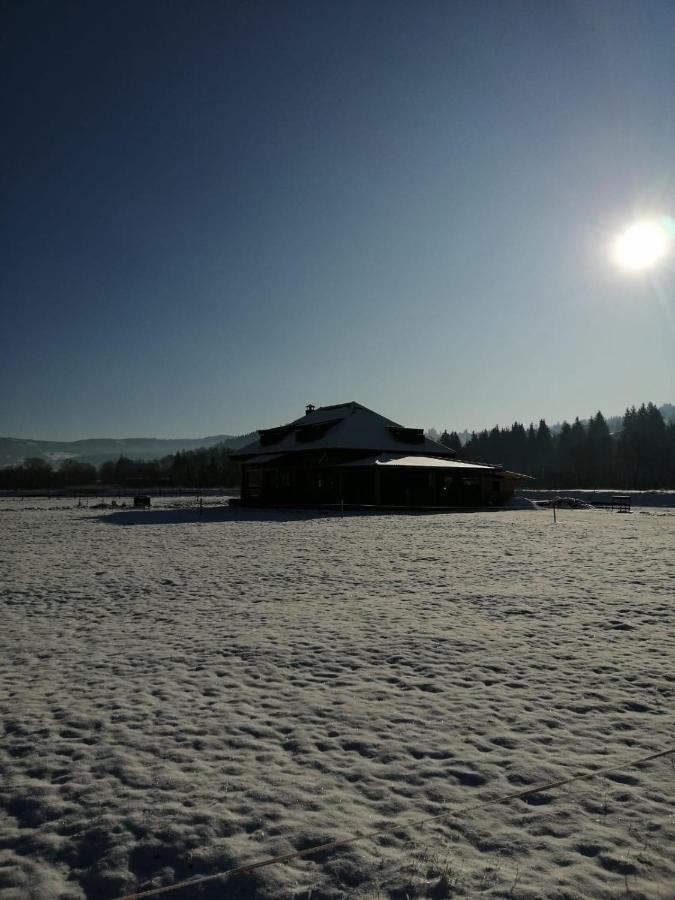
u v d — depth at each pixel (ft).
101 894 10.86
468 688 21.15
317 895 10.70
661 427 404.77
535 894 10.57
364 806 13.60
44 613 33.83
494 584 40.60
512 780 14.69
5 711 19.49
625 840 12.17
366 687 21.35
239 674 22.93
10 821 13.24
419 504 140.15
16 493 279.28
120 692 21.15
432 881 10.98
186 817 13.19
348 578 43.73
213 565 50.47
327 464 138.62
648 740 16.88
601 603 34.19
